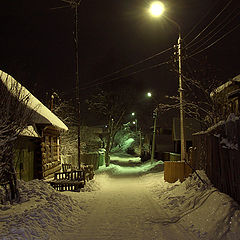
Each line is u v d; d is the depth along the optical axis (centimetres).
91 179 1677
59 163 1812
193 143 1208
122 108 3509
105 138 5484
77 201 956
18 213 633
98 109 3475
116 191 1274
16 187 796
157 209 833
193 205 747
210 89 1214
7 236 479
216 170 758
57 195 891
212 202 639
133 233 589
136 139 7156
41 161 1304
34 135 1163
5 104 673
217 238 505
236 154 583
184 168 1344
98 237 565
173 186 1168
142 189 1335
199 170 1003
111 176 2203
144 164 3569
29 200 799
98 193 1200
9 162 777
